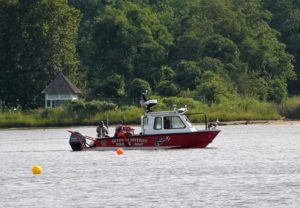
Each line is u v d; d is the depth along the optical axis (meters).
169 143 167.50
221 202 110.12
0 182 130.75
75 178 133.25
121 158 157.88
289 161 152.50
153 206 108.56
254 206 107.50
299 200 110.62
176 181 127.25
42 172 142.00
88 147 172.75
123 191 119.38
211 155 161.62
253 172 136.25
